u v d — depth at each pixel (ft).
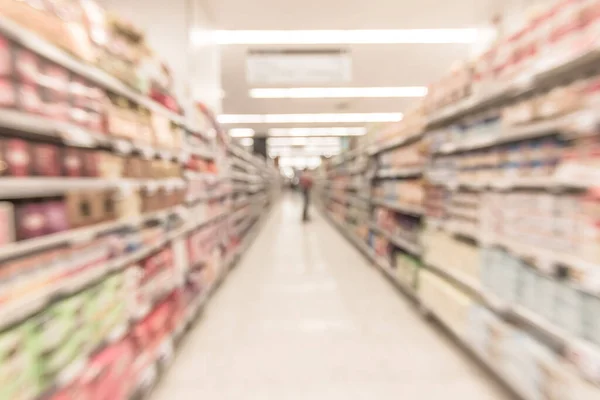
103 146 5.62
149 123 6.88
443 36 17.62
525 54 5.85
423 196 10.35
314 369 7.50
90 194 4.96
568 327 5.02
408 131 11.71
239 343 8.72
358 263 17.43
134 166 6.25
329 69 18.53
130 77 6.03
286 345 8.60
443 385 6.86
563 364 5.06
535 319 5.62
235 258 17.38
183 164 9.08
